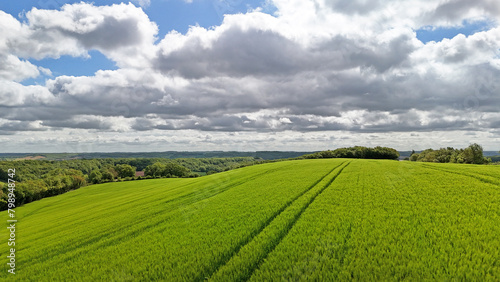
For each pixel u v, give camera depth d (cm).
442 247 912
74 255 1316
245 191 2555
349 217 1366
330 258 917
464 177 2417
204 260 1013
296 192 2145
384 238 1047
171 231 1487
